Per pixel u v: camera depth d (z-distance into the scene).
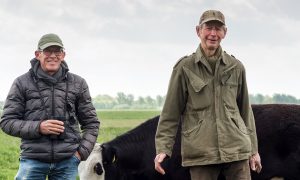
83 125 4.80
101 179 5.48
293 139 5.41
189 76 4.32
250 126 4.47
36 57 4.59
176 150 5.33
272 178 5.43
